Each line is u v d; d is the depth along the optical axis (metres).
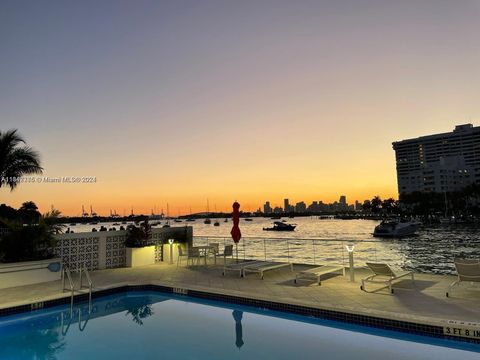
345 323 6.97
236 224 13.46
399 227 63.31
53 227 11.79
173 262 14.44
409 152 195.00
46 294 8.90
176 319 7.90
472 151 181.00
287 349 5.91
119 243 13.66
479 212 131.88
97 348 6.18
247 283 9.88
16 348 6.26
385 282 8.51
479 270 7.37
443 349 5.73
